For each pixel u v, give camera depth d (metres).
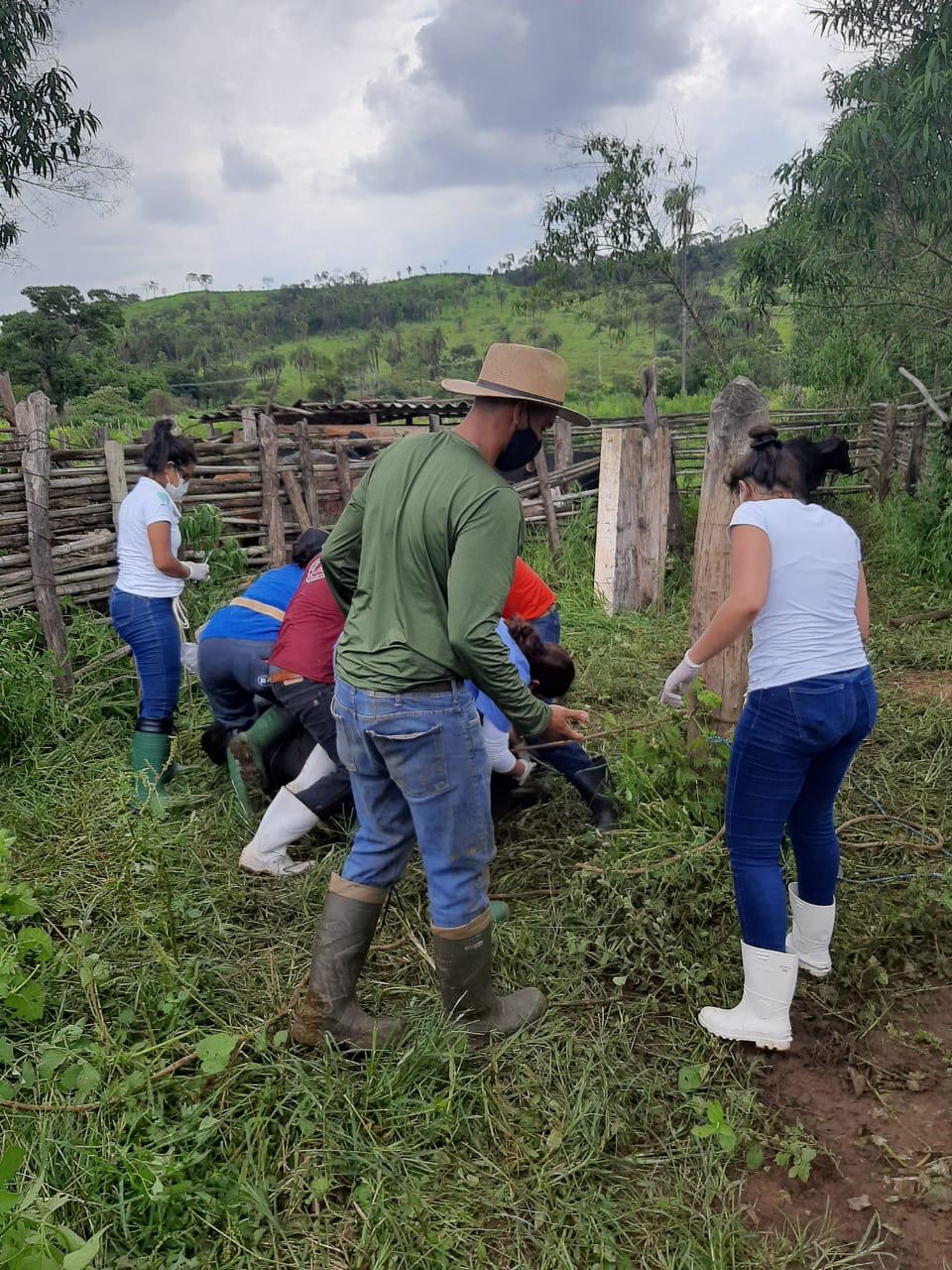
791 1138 2.31
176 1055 2.48
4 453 5.05
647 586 6.80
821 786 2.62
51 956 2.51
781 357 17.06
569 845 3.55
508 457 2.38
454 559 2.15
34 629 5.07
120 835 3.56
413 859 3.39
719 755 3.59
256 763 3.72
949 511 7.18
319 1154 2.18
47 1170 2.05
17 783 4.15
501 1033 2.58
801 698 2.40
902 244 8.73
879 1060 2.60
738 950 2.96
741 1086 2.48
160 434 4.27
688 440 10.80
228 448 6.66
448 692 2.27
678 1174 2.22
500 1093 2.40
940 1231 2.08
